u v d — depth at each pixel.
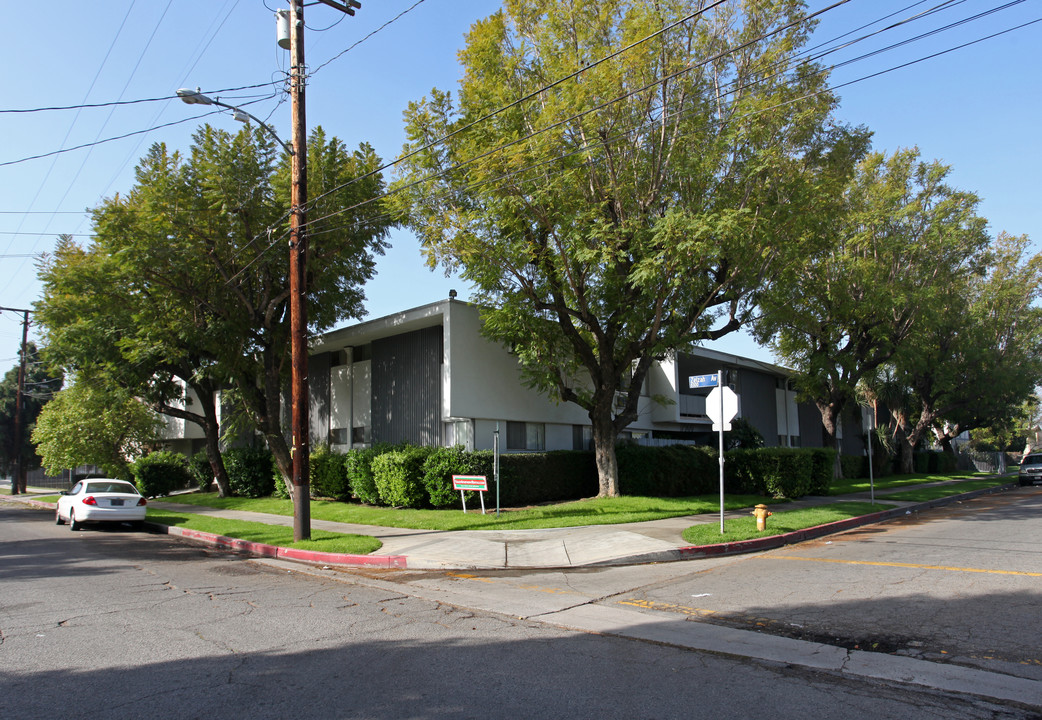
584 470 23.28
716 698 5.25
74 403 29.75
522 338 20.08
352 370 27.61
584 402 21.44
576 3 17.20
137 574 11.37
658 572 11.24
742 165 17.42
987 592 8.80
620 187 17.36
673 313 18.59
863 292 28.75
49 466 30.28
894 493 26.94
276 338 23.12
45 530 19.38
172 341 21.53
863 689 5.48
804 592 9.21
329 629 7.45
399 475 20.23
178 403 36.53
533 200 16.67
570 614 8.21
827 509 19.39
